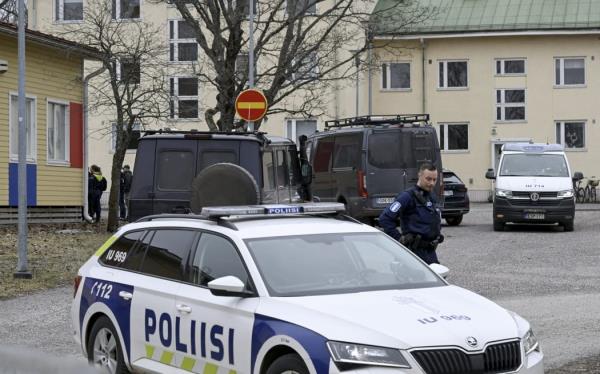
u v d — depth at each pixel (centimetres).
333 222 994
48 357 846
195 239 953
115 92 3117
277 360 798
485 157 6069
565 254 2389
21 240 1930
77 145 3538
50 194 3362
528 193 3130
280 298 837
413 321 787
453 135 6112
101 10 3994
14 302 1672
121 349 991
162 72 3491
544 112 6003
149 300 958
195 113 5331
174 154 1794
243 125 3056
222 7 3052
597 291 1734
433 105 6094
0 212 3081
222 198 1436
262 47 3166
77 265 2131
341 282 886
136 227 1045
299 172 2022
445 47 6078
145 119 3572
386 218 1275
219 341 862
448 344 765
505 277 1944
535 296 1681
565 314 1486
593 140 5950
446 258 2322
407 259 967
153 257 993
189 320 901
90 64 4500
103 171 5866
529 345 830
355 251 941
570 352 1195
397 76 6128
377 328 769
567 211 3112
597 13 5962
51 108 3400
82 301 1055
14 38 3077
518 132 6031
